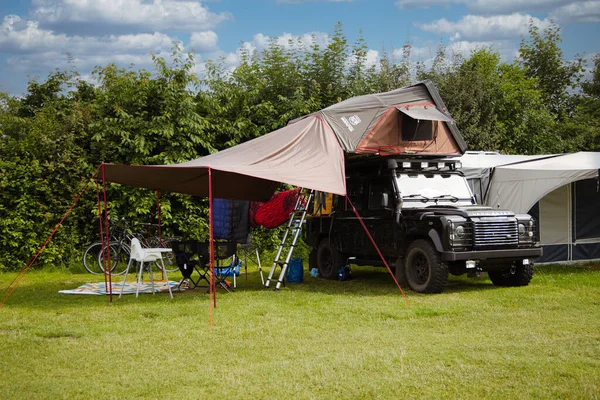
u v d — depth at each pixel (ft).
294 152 33.42
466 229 32.30
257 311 28.09
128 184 37.19
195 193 39.70
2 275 42.98
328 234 41.06
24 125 52.06
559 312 26.73
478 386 16.66
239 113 51.65
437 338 22.31
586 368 18.12
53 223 45.70
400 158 36.73
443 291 33.42
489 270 34.27
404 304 29.37
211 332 23.89
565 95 100.37
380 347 21.12
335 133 35.32
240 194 39.19
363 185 37.78
